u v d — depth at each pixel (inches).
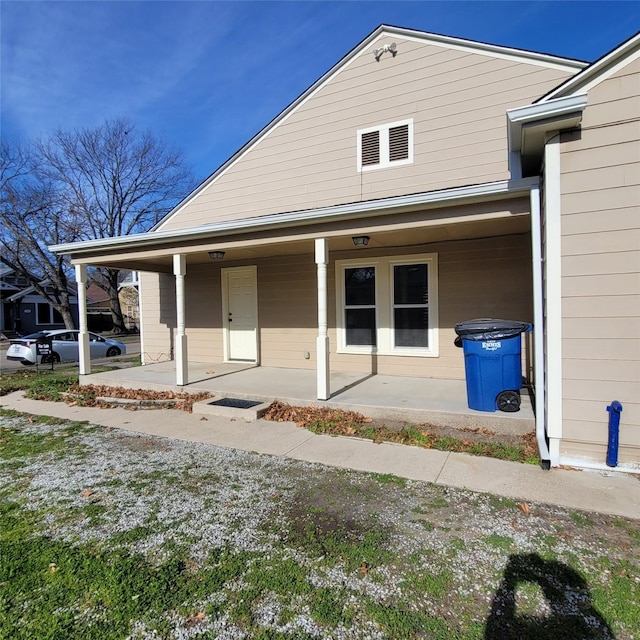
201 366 362.3
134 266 359.6
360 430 199.6
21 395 315.6
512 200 193.0
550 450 156.6
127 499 133.6
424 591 88.1
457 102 283.1
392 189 303.4
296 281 345.1
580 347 151.1
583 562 97.7
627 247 144.7
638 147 142.3
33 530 114.7
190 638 76.2
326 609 82.8
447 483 142.7
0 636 77.2
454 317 285.1
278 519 119.6
